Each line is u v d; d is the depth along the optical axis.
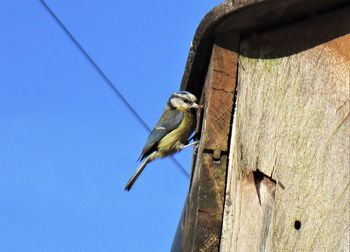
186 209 10.88
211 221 9.95
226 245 9.84
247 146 9.95
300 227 9.16
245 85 10.23
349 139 9.02
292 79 9.73
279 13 9.82
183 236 10.76
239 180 9.93
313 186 9.17
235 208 9.88
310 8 9.67
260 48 10.21
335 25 9.52
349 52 9.28
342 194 8.91
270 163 9.63
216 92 10.33
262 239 9.55
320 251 8.92
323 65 9.48
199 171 10.24
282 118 9.68
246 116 10.07
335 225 8.88
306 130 9.41
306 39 9.75
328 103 9.31
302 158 9.36
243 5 9.69
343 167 8.98
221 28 10.34
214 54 10.41
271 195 9.67
